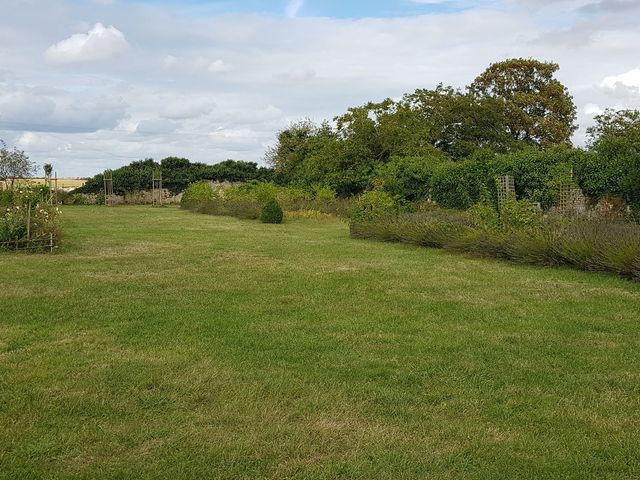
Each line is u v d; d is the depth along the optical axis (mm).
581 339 6012
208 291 8508
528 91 42094
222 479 3195
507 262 11711
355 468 3311
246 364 5121
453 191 24516
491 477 3227
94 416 3996
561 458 3438
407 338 5992
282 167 47562
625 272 9703
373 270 10672
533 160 21141
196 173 49156
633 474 3268
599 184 18891
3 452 3459
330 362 5199
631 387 4621
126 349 5551
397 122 33125
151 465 3328
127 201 46438
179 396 4371
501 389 4570
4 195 19578
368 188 31219
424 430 3818
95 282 9203
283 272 10391
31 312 7035
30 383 4605
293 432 3770
